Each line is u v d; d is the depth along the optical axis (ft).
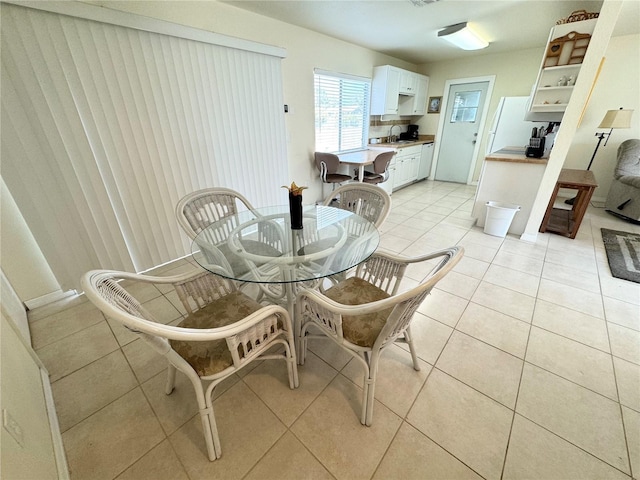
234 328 2.91
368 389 3.70
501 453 3.54
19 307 5.85
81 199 6.36
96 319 5.99
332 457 3.53
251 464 3.48
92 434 3.83
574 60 8.12
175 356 3.10
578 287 6.88
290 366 4.23
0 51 4.92
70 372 4.75
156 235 7.84
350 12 8.70
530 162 9.12
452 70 16.46
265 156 10.09
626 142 11.52
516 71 14.55
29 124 5.42
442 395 4.29
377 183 12.76
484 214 10.62
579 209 9.27
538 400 4.18
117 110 6.40
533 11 8.82
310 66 10.92
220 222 5.95
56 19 5.29
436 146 18.44
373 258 4.84
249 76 8.79
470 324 5.74
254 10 8.38
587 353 4.98
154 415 4.08
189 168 8.06
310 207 6.82
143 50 6.47
